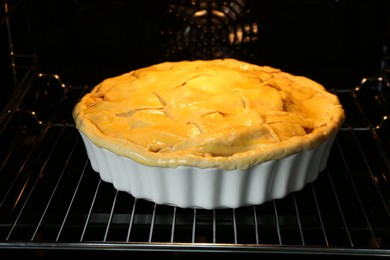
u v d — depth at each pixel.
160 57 0.80
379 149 0.62
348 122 0.71
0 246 0.46
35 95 0.77
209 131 0.53
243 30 0.79
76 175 0.64
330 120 0.57
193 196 0.54
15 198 0.60
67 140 0.70
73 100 0.78
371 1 0.75
